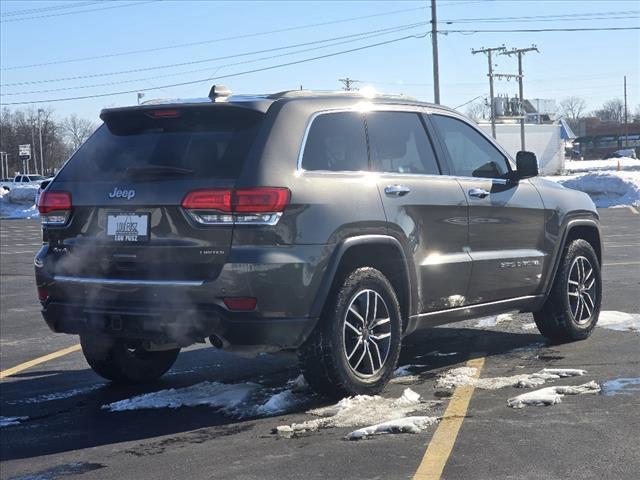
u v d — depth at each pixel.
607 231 20.58
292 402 5.82
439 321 6.43
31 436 5.47
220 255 5.23
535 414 5.27
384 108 6.27
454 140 6.81
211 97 5.73
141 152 5.72
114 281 5.52
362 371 5.82
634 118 149.75
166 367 6.88
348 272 5.72
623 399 5.53
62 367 7.67
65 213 5.81
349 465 4.50
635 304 9.48
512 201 6.93
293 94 5.83
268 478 4.39
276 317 5.26
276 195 5.26
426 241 6.18
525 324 8.55
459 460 4.50
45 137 113.88
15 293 13.06
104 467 4.76
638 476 4.18
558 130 76.50
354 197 5.68
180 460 4.78
